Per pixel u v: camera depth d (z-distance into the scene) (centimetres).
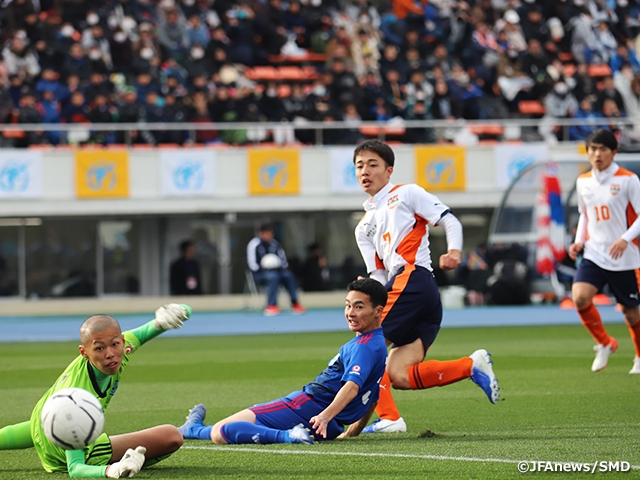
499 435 2088
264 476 1633
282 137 8294
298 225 8762
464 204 8275
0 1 8681
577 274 3309
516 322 6128
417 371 2195
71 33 8594
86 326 1647
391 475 1617
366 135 8362
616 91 9181
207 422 2431
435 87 8625
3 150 7662
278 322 6656
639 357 3322
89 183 7781
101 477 1580
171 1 9206
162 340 5438
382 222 2325
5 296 8281
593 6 10288
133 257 8538
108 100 8162
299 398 2025
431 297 2267
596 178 3241
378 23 10031
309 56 9444
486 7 10056
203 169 7962
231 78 8606
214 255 8644
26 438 1744
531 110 9000
